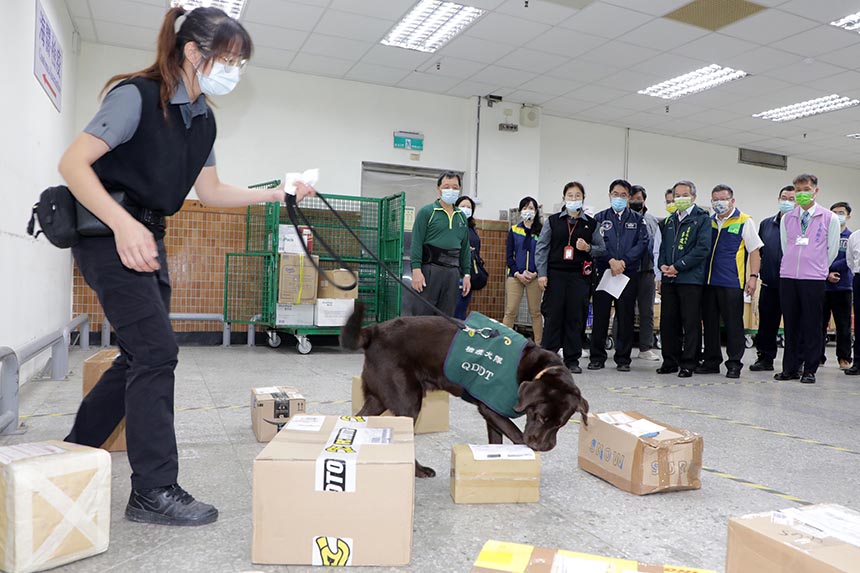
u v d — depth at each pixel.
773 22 6.31
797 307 5.68
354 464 1.64
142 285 1.86
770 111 9.43
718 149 11.30
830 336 11.27
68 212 1.77
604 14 6.23
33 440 2.84
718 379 5.67
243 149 7.90
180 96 1.83
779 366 7.03
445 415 3.23
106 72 7.25
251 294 7.65
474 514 2.10
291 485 1.64
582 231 5.57
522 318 8.41
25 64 4.10
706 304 5.97
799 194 5.47
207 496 2.16
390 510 1.66
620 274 5.86
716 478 2.61
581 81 8.26
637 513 2.15
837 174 12.78
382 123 8.62
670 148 10.85
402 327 2.40
